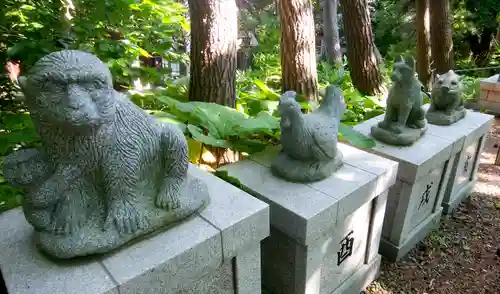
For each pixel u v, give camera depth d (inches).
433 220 101.1
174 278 46.2
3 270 43.5
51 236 44.5
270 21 250.2
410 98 85.2
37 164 42.9
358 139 79.4
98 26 89.0
